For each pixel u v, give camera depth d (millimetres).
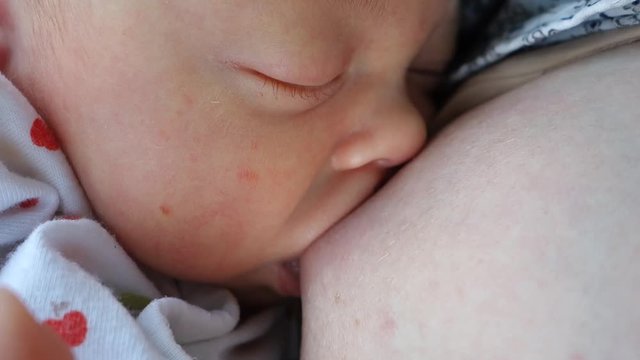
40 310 160
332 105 183
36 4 181
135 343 163
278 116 179
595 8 172
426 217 174
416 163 188
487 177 171
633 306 148
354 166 187
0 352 138
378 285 173
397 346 166
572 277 154
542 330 152
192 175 181
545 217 161
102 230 179
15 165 182
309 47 172
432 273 166
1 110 180
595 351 148
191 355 185
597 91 174
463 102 199
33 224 181
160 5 172
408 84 203
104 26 176
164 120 178
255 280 202
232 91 177
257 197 184
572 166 164
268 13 170
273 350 208
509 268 159
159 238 187
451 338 160
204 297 200
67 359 143
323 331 179
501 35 195
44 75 183
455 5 197
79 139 184
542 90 182
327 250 187
